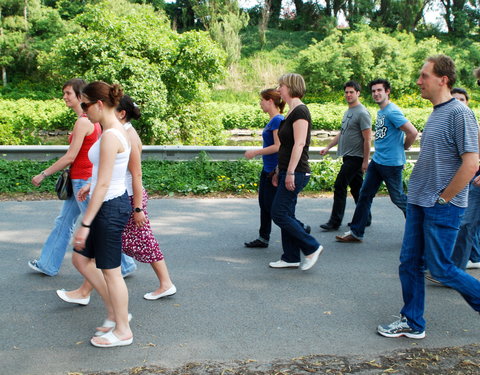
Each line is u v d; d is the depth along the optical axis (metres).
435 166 3.46
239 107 25.36
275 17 47.38
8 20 31.03
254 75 36.28
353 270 5.17
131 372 3.11
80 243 3.21
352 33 35.19
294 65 36.22
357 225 6.13
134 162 3.89
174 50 15.08
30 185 8.47
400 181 5.99
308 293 4.53
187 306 4.18
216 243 6.00
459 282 3.50
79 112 4.53
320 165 9.68
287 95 4.86
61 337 3.60
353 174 6.52
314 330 3.77
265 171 5.63
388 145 5.90
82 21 14.73
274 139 5.36
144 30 14.84
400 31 44.75
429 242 3.49
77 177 4.50
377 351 3.44
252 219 7.13
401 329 3.66
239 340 3.58
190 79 15.28
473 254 5.33
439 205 3.44
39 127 17.45
